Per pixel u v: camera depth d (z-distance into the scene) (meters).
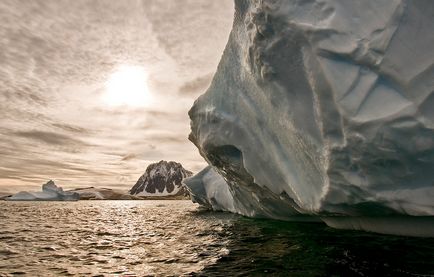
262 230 11.23
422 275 4.85
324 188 7.12
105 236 12.32
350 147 6.16
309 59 6.54
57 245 10.02
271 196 11.47
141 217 25.12
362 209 6.98
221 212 24.78
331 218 9.39
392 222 7.22
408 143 5.65
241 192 15.04
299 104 7.19
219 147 11.36
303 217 12.09
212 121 11.38
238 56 10.09
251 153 9.95
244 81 9.71
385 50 5.74
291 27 6.66
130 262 7.20
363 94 5.91
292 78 7.16
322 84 6.35
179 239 10.56
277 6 6.79
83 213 33.22
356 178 6.36
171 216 24.23
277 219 14.30
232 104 10.52
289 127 7.67
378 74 5.85
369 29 5.90
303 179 8.02
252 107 9.39
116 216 27.31
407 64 5.66
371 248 6.65
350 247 6.91
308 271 5.35
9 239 11.55
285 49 7.02
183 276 5.66
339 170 6.54
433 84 5.52
